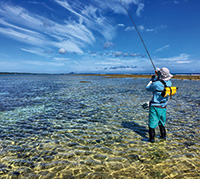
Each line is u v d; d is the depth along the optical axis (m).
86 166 3.41
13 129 5.87
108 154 3.93
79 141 4.76
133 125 6.23
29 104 10.41
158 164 3.43
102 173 3.14
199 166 3.33
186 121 6.57
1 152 4.09
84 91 17.50
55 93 15.83
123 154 3.91
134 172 3.15
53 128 5.97
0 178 3.04
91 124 6.40
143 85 25.67
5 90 18.45
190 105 9.61
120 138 4.95
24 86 24.11
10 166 3.45
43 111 8.59
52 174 3.15
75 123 6.55
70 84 28.62
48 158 3.78
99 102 10.98
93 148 4.28
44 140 4.86
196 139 4.78
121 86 23.88
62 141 4.77
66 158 3.76
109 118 7.20
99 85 26.02
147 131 5.56
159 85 4.07
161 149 4.15
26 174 3.16
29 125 6.33
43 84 28.69
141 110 8.66
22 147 4.38
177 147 4.25
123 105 9.95
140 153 3.95
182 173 3.09
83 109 8.97
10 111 8.60
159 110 4.34
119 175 3.06
